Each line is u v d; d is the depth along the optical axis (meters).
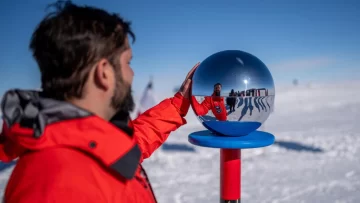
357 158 6.32
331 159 6.30
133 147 0.93
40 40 0.92
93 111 0.93
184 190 4.77
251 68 1.41
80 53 0.89
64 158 0.84
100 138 0.87
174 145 7.58
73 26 0.89
